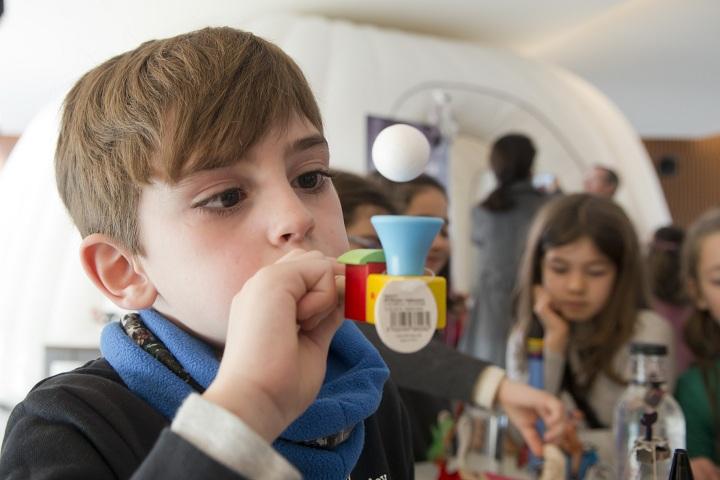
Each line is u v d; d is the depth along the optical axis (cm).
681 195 719
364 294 42
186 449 39
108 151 53
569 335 148
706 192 714
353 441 58
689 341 150
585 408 143
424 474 110
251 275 48
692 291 152
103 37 369
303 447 53
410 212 146
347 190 121
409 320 41
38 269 298
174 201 49
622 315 146
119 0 325
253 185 50
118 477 49
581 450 108
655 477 70
